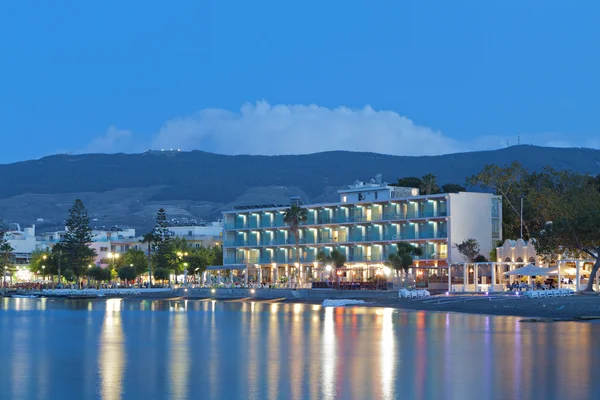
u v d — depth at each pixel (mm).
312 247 168125
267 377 39219
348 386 36250
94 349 53469
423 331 65000
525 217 153000
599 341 54188
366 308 107188
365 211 161125
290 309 107938
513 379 37750
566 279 125562
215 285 166500
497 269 131125
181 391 35375
